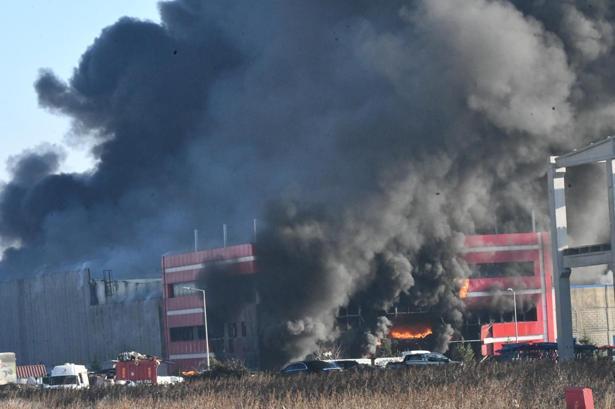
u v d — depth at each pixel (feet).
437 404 283.38
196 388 472.44
